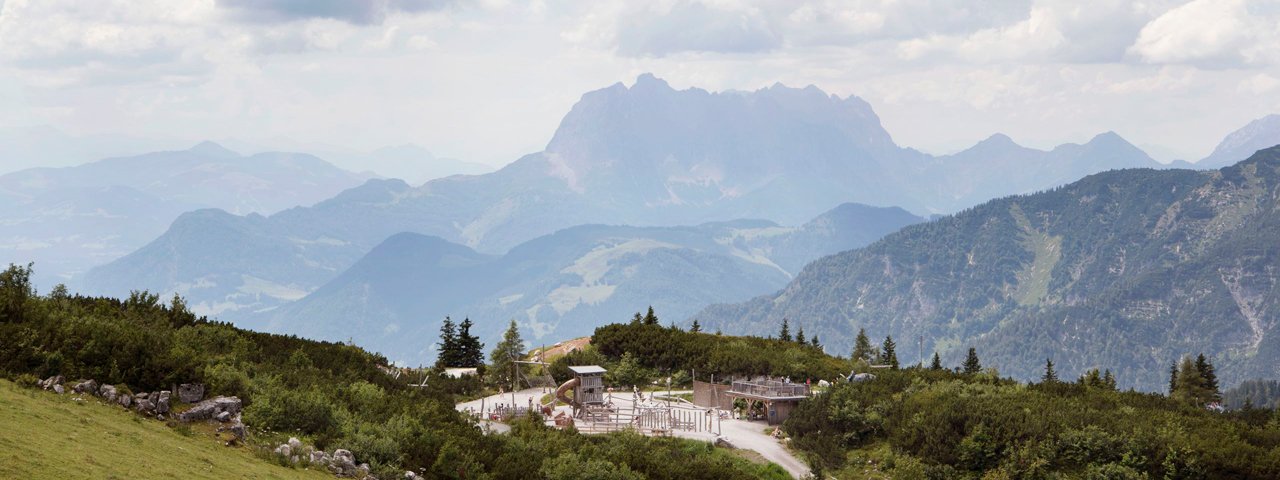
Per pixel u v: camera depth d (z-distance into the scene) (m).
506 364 118.50
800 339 180.00
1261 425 95.38
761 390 101.50
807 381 109.00
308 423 51.41
